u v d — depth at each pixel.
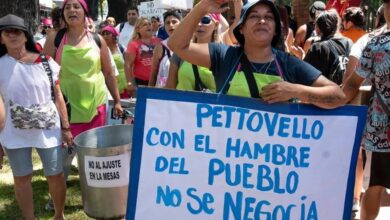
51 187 4.05
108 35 6.48
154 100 2.58
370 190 3.43
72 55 4.38
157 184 2.61
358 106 2.64
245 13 2.56
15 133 3.82
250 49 2.63
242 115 2.60
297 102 2.62
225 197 2.63
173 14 5.04
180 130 2.60
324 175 2.68
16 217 4.48
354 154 2.69
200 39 4.01
